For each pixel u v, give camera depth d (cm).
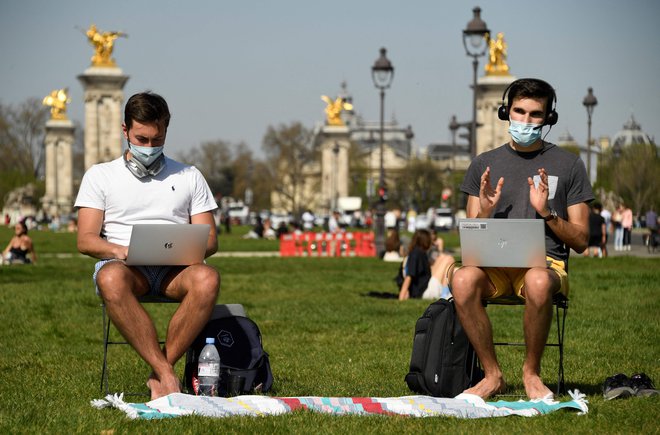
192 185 1148
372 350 1636
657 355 1520
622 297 2455
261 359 1120
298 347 1683
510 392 1116
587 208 1109
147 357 1058
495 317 2077
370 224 12300
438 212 13475
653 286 2717
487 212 1091
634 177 9775
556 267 1085
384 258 5072
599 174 10112
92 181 1132
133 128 1116
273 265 4669
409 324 2014
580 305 2289
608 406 1030
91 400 1095
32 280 3512
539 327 1048
